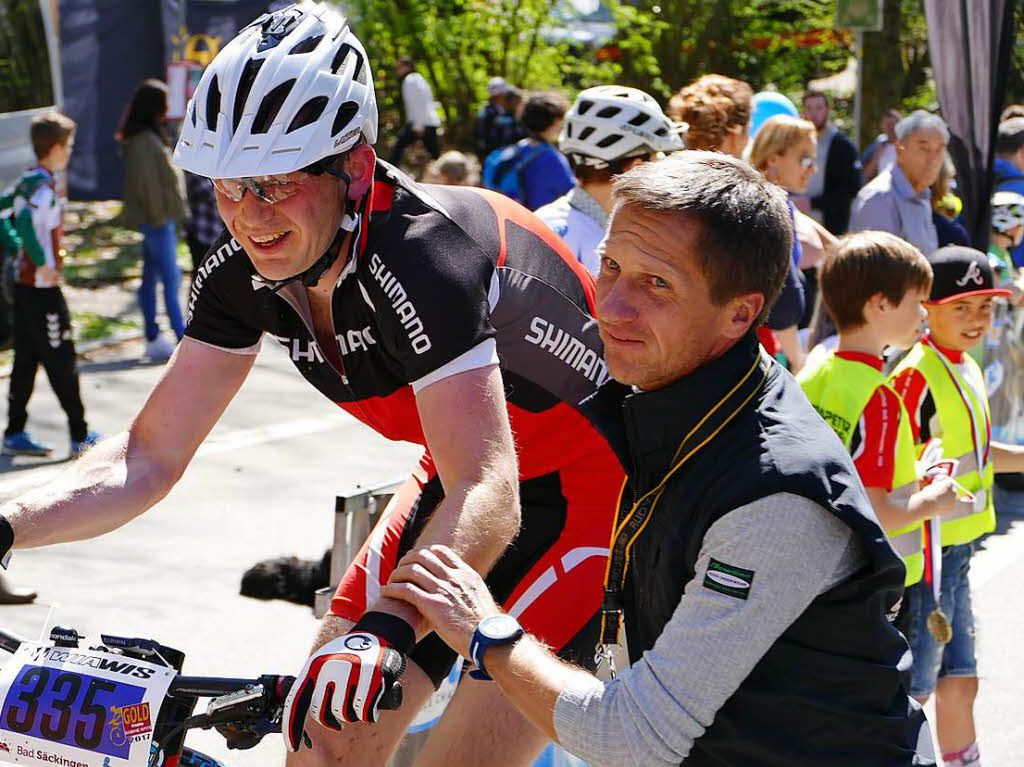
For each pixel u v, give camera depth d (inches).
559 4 638.5
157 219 349.7
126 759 76.3
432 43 630.5
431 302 82.5
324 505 242.7
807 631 67.1
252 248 82.5
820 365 127.4
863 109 544.7
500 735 93.9
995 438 249.4
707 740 68.4
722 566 65.7
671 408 70.1
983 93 237.0
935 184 269.6
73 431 275.4
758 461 66.7
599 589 101.0
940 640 125.0
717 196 68.2
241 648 180.5
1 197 267.1
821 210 381.7
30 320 267.7
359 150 83.4
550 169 307.9
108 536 221.5
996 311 241.4
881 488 121.2
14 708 77.4
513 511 79.5
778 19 682.2
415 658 92.4
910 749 69.8
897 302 123.7
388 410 94.0
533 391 97.7
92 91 526.3
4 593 190.9
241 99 79.0
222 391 96.8
